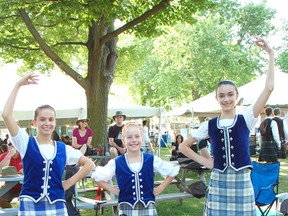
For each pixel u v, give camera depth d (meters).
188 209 6.31
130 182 3.42
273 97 13.42
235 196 3.22
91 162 3.25
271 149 8.88
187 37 27.02
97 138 10.58
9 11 10.36
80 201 5.32
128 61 15.08
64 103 12.34
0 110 10.55
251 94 13.01
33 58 13.06
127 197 3.41
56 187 3.07
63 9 9.05
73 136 8.72
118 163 3.49
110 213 6.14
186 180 7.03
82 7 9.11
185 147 3.50
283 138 9.75
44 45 10.34
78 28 12.80
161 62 28.55
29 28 10.23
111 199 5.75
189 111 17.88
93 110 10.67
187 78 27.73
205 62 26.72
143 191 3.42
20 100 11.86
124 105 14.67
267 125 8.88
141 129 3.56
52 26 11.82
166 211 6.18
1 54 12.51
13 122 3.02
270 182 5.24
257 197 5.05
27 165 3.04
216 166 3.32
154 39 28.17
